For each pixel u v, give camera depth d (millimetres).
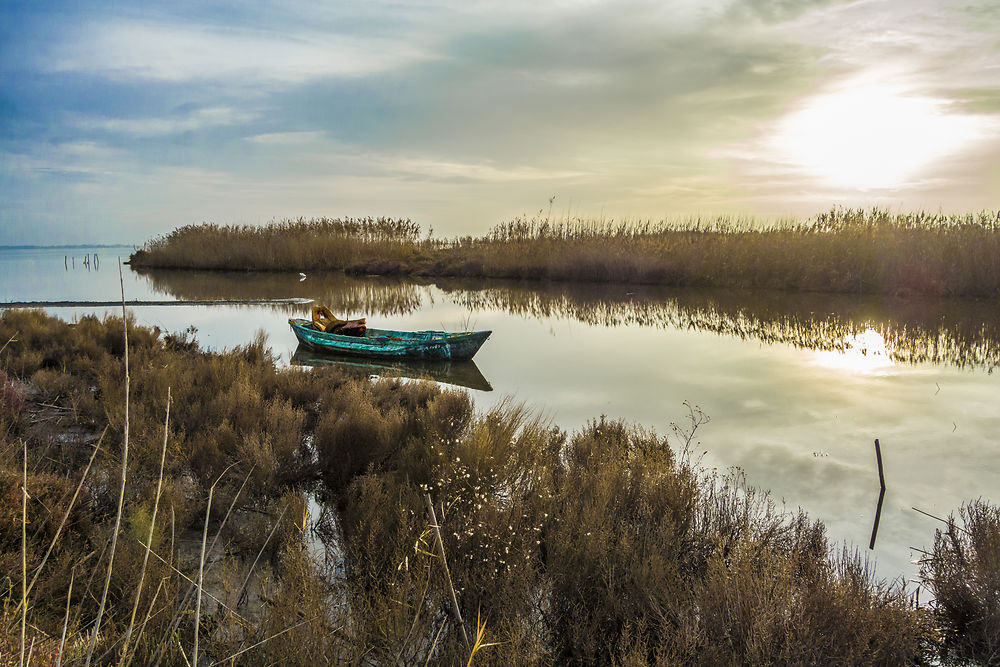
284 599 3857
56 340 12164
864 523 5559
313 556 4938
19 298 24219
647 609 4066
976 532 4770
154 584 3877
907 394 10031
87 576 3992
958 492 6227
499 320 18938
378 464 6621
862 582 4191
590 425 8281
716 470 6801
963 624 4113
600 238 31344
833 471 6785
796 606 3805
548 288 27000
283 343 15430
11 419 7188
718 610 3875
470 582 4281
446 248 40188
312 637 3455
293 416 7934
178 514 5090
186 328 17047
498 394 10422
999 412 8984
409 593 4059
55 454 6320
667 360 12977
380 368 12555
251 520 5453
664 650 3633
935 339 14430
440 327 17734
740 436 8039
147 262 40656
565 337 15914
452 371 12289
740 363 12586
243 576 4609
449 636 3795
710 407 9430
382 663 3611
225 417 7434
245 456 6352
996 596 3965
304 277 32562
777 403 9609
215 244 38469
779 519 5371
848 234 23531
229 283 30844
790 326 16547
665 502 5375
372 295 25797
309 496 6285
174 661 3295
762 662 3455
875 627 3643
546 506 5367
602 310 20453
